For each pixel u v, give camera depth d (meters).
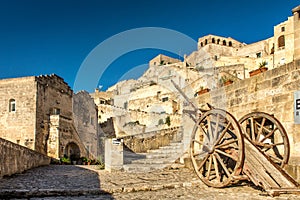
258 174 6.51
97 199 6.04
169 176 9.13
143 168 10.73
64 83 25.52
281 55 42.88
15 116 21.73
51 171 12.07
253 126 8.07
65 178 9.39
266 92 8.34
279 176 6.38
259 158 6.89
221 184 7.18
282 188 6.11
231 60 44.41
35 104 21.55
